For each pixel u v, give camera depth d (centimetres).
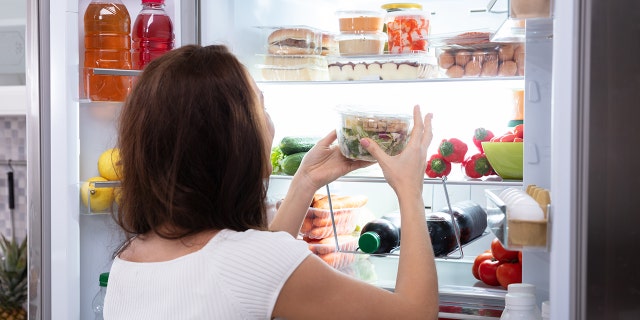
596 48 115
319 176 151
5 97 236
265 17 225
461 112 222
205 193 113
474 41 190
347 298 109
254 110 116
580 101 116
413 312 112
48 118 183
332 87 230
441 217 190
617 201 115
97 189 188
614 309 115
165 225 115
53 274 184
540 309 157
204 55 117
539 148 157
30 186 184
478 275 203
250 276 108
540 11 123
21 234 283
